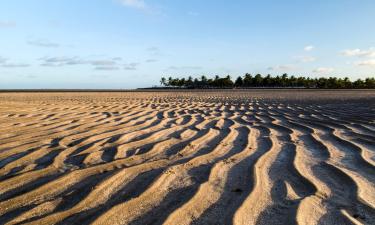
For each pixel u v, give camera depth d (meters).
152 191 3.42
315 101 15.88
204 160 4.64
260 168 4.26
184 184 3.65
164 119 8.61
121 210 2.97
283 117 9.36
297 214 2.88
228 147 5.48
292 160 4.65
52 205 3.09
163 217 2.84
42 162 4.47
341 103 14.28
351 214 2.91
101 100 16.47
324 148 5.42
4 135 6.05
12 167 4.28
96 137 6.02
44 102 13.77
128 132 6.57
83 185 3.58
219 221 2.78
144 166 4.28
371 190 3.49
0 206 3.08
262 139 6.16
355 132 6.75
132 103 14.11
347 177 3.89
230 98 19.58
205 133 6.70
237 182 3.72
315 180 3.80
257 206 3.07
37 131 6.45
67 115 8.78
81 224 2.70
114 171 4.02
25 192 3.41
